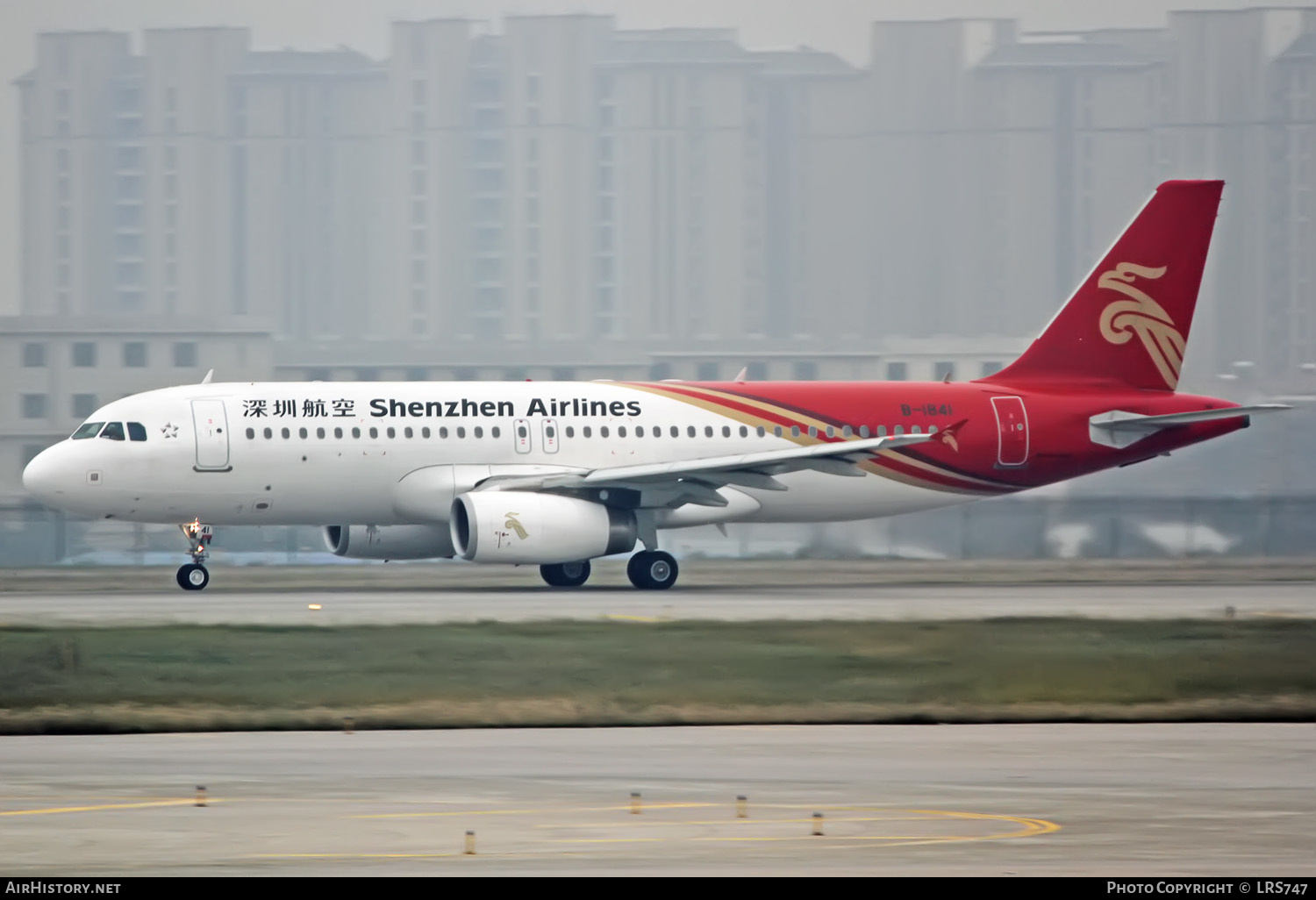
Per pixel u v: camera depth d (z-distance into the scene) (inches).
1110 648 4658.0
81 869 2066.9
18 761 2955.2
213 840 2244.1
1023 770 2849.4
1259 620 5467.5
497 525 6378.0
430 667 4215.1
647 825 2357.3
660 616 5502.0
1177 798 2581.2
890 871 2066.9
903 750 3100.4
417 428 6707.7
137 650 4500.5
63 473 6432.1
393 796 2576.3
